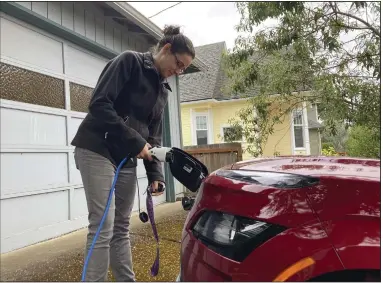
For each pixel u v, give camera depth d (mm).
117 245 2211
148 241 3676
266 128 6676
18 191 3504
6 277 2701
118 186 2188
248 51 6176
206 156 6848
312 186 1253
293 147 11586
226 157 6703
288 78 5855
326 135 6609
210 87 12797
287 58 5938
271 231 1208
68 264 2998
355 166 1549
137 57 2025
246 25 6000
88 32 4543
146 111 2117
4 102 3355
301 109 6887
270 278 1152
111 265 2232
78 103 4469
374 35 5273
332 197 1200
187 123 13008
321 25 5582
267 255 1177
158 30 5512
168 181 6434
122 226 2234
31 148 3664
